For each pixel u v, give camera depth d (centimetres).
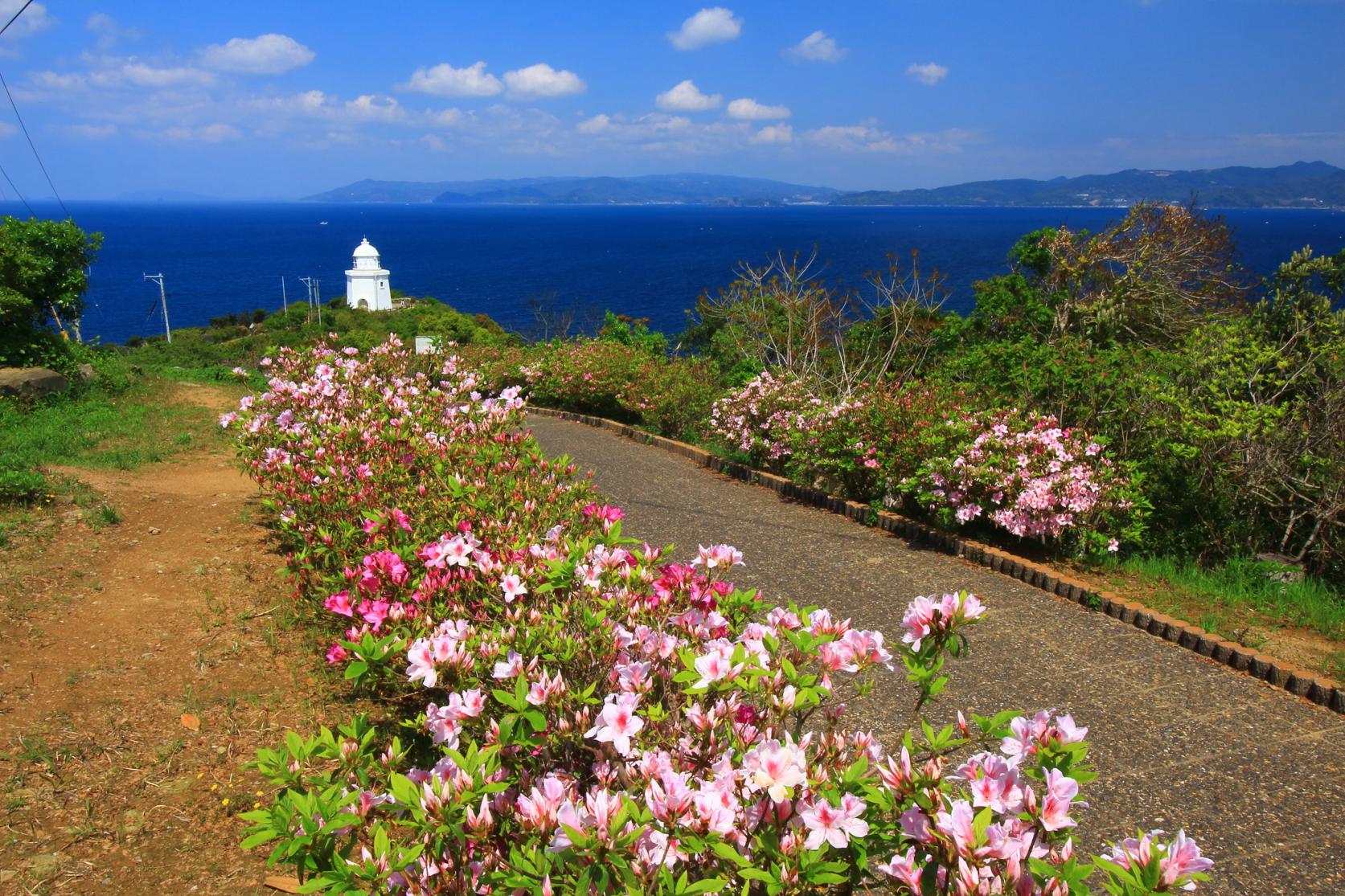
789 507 801
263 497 713
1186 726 403
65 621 480
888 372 1084
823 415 825
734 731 228
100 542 608
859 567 624
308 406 706
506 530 421
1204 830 326
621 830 186
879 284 1184
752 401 926
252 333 5466
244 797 333
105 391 1308
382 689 401
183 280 12500
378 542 434
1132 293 1293
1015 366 812
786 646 301
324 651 453
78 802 328
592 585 302
